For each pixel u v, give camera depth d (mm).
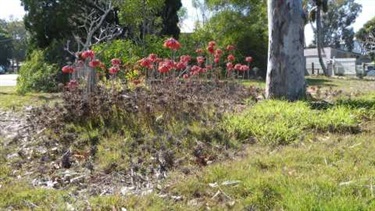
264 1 25000
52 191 3896
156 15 22328
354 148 4656
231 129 5492
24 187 4020
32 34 20109
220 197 3518
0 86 18953
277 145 5086
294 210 3033
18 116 8016
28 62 15594
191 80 8797
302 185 3482
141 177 4270
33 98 11617
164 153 4684
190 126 5793
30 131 6250
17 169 4656
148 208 3398
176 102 6512
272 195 3389
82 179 4277
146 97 6457
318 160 4277
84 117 6238
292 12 7906
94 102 6355
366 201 3121
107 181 4215
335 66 32344
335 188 3393
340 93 10609
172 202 3518
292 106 6809
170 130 5672
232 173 3967
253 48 24219
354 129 5609
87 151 5105
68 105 6492
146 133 5629
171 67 7355
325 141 5062
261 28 24828
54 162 4820
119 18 20500
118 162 4668
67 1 19891
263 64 24406
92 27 17641
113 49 13938
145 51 15875
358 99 7844
